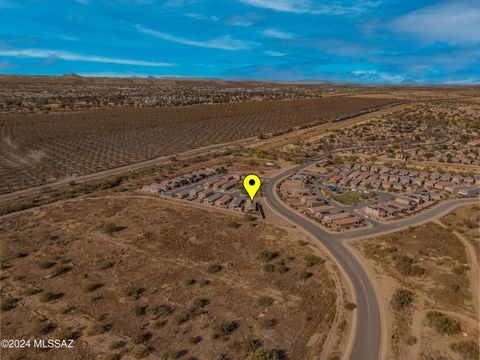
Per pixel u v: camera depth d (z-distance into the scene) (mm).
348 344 43594
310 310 49688
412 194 94812
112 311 48812
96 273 58062
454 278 57000
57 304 50156
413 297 52688
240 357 41188
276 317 48062
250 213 83438
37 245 67188
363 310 49844
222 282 56000
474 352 42250
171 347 42344
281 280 56781
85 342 42938
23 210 85562
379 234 72375
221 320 47219
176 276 57469
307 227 76125
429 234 71875
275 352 41000
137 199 92812
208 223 77562
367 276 58031
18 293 52500
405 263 60062
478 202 89062
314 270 59719
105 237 70625
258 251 65875
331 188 101250
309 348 42906
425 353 42438
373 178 108562
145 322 46594
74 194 97125
